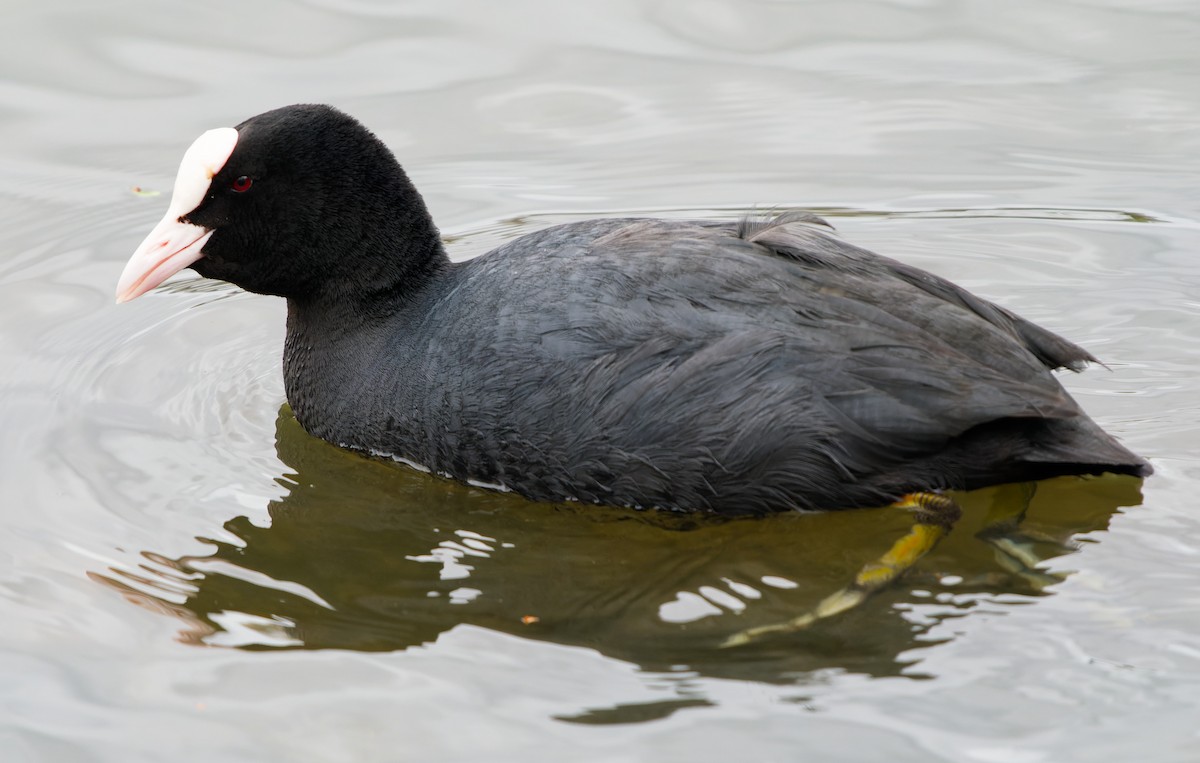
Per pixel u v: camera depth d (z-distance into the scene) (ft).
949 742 26.22
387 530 35.01
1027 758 25.70
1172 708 26.73
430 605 31.76
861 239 49.08
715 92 58.23
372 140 37.86
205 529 34.91
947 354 32.63
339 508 35.99
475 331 35.12
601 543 34.37
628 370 32.89
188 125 55.01
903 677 28.22
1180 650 28.40
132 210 51.39
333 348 38.09
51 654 30.07
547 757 26.40
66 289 47.44
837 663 28.86
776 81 58.80
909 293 33.83
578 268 34.78
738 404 32.35
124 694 28.76
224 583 32.71
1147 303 44.16
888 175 52.90
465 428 34.96
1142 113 55.52
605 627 30.71
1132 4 62.44
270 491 36.76
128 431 39.55
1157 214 49.70
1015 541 32.78
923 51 60.18
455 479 36.63
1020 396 31.99
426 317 36.91
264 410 41.09
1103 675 27.78
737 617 30.96
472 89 58.03
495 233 49.98
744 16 62.95
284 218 37.47
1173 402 38.45
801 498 33.19
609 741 26.73
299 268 37.93
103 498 36.11
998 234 49.08
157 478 37.17
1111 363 40.73
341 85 57.62
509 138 55.67
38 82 57.67
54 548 33.91
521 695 28.19
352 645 30.19
